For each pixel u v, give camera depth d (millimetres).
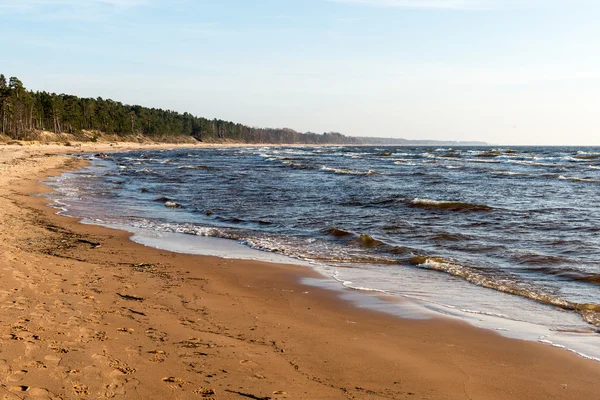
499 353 6520
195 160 68625
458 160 64500
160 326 6895
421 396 5172
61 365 5230
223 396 4840
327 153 98062
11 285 8367
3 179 30750
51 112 119438
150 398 4676
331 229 16000
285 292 9414
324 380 5457
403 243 14227
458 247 13586
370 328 7449
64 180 34188
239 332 6949
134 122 165250
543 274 10773
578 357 6418
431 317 8031
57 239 13547
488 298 9133
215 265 11484
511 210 20172
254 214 19766
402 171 44625
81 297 8000
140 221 17922
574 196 25438
